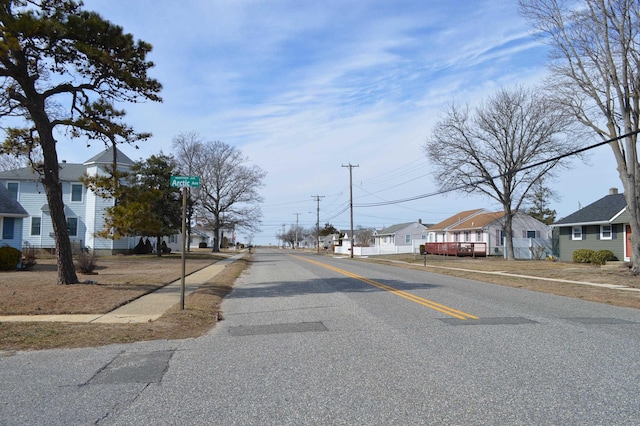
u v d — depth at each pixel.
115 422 4.44
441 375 5.82
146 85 15.12
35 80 14.70
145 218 15.07
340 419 4.44
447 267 30.11
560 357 6.65
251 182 69.00
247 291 16.20
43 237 38.41
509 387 5.31
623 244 30.80
